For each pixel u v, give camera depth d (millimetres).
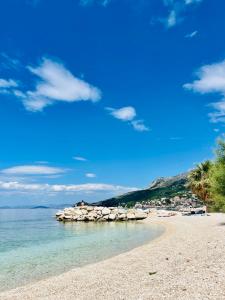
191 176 88500
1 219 145875
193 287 17031
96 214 111312
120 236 55594
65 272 26062
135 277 20984
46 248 43250
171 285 17891
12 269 28391
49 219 141875
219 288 16391
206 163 86375
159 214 107375
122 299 16266
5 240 56688
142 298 15961
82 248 41281
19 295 18891
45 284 21312
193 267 22203
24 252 40031
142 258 28766
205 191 84562
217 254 26438
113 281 20453
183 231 53875
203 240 37344
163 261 26047
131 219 105688
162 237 48594
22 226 95062
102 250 38812
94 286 19641
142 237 52375
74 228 81062
